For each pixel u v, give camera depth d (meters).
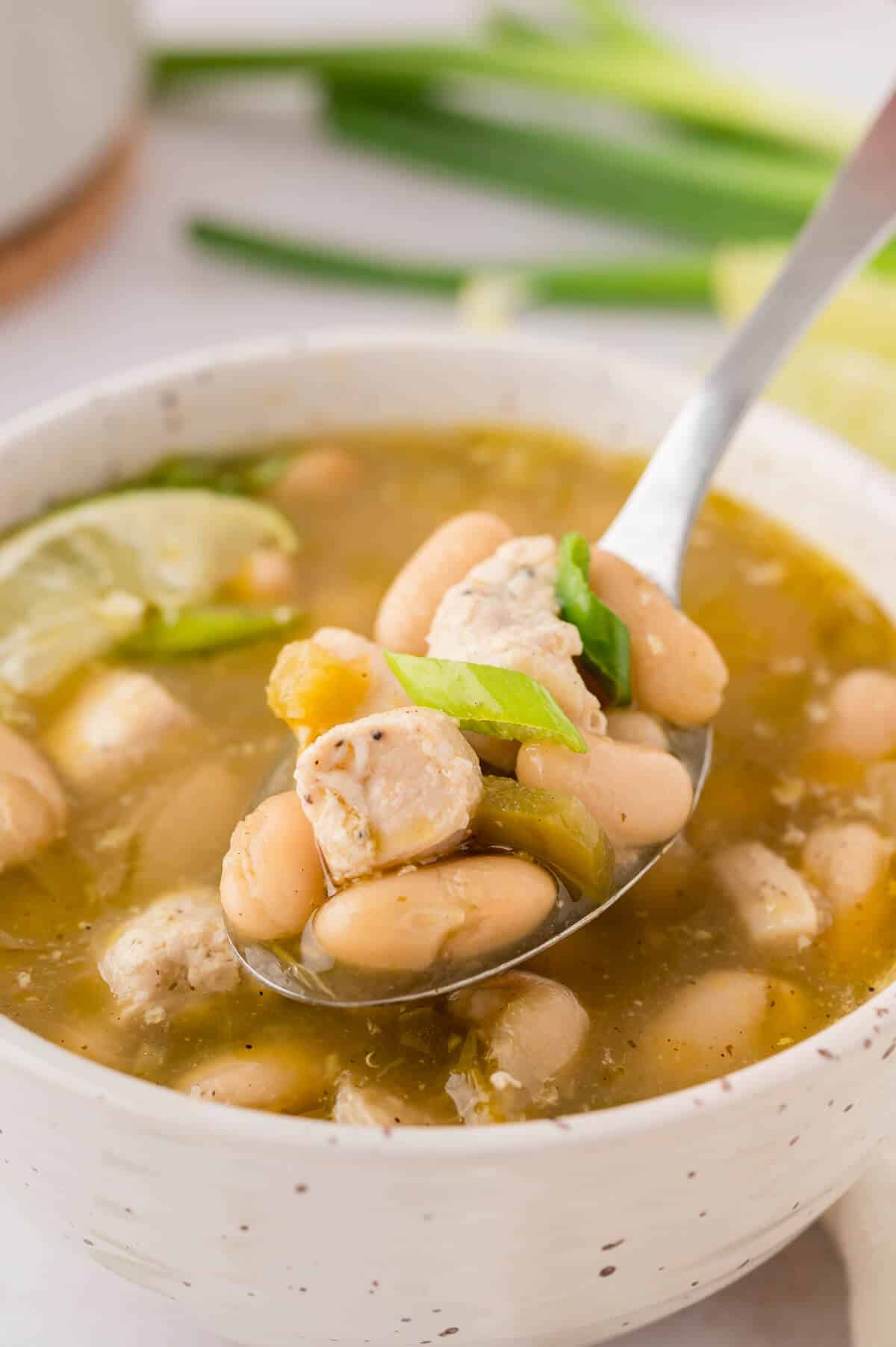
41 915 0.21
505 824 0.20
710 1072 0.20
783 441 0.24
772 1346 0.21
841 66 0.39
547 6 0.40
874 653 0.24
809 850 0.22
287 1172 0.18
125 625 0.24
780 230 0.35
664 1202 0.18
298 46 0.36
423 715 0.20
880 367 0.29
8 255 0.32
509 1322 0.19
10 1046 0.18
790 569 0.25
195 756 0.22
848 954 0.21
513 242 0.36
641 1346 0.21
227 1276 0.19
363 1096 0.20
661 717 0.22
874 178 0.24
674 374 0.25
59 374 0.32
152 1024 0.20
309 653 0.20
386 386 0.26
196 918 0.21
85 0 0.30
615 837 0.20
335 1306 0.19
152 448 0.25
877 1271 0.21
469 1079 0.20
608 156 0.35
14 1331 0.21
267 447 0.26
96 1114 0.18
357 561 0.25
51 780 0.22
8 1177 0.20
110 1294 0.21
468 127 0.36
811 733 0.23
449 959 0.20
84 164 0.32
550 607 0.21
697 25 0.41
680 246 0.36
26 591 0.24
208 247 0.34
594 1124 0.18
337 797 0.20
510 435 0.26
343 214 0.36
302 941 0.20
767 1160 0.19
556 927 0.20
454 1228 0.18
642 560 0.24
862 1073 0.19
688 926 0.21
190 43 0.39
